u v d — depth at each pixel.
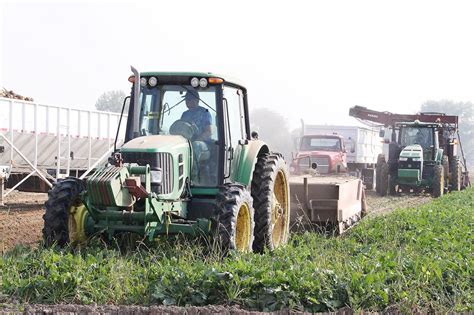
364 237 13.36
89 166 22.20
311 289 7.90
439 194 28.88
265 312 7.45
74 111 21.17
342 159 31.14
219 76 10.73
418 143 30.06
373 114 33.66
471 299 8.14
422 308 7.86
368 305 7.84
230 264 8.59
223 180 10.63
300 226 14.08
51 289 8.00
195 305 7.83
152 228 9.98
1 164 19.11
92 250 9.61
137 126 10.51
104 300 7.91
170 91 10.97
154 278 8.26
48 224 9.88
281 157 12.05
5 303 7.62
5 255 9.51
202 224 9.99
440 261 9.32
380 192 30.06
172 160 10.14
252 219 10.55
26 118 19.42
